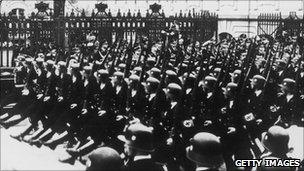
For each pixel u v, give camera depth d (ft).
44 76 35.53
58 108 32.81
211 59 42.75
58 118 32.40
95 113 30.50
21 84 38.01
